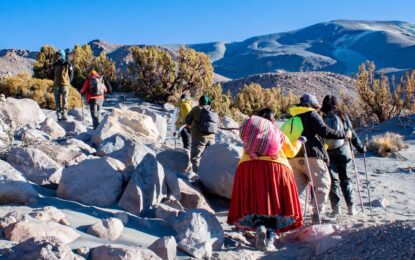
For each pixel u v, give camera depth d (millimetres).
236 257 5461
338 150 7500
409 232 4984
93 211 6113
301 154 7023
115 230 5391
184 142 11242
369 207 8297
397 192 9852
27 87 21656
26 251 4328
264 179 5871
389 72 148000
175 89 26781
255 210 5809
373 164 13695
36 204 5961
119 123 11062
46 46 30047
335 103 7512
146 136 11195
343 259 4957
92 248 4793
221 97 28391
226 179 7793
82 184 6504
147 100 26203
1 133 9055
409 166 12961
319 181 6965
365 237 5266
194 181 8344
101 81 13500
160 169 6953
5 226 4863
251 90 40062
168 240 5133
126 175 6988
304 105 7137
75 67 28297
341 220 6988
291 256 5535
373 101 22422
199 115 9531
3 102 12211
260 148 5902
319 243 5457
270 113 6312
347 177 7574
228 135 16656
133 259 4539
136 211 6398
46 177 6918
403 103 22188
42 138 10141
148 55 26719
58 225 5078
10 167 6094
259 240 5852
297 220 5957
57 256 4281
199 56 28156
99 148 8617
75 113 16703
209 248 5441
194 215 5844
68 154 8109
